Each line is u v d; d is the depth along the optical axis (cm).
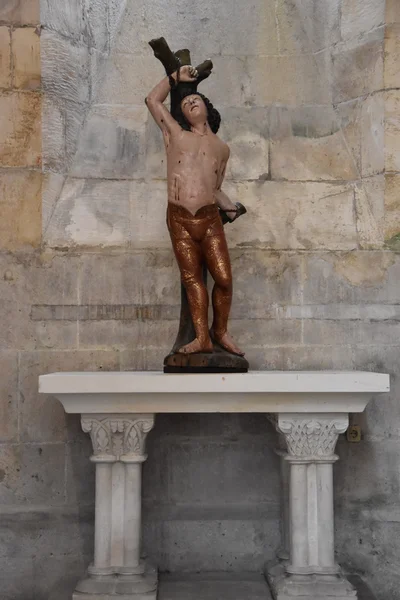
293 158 470
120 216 457
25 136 448
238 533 436
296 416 378
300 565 377
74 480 432
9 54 449
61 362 439
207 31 484
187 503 439
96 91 473
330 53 479
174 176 389
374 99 460
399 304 448
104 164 463
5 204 442
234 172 466
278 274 455
